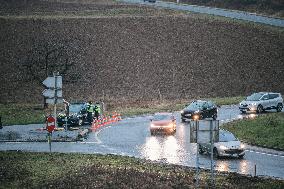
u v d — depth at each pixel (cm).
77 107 12962
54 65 17425
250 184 6544
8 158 8538
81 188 6359
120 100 18325
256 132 10556
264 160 8306
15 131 11825
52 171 7481
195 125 5962
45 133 11412
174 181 6650
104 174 7100
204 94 19588
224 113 14475
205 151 8894
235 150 8469
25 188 6556
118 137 11000
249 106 14050
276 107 14400
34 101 18688
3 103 18088
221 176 7044
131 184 6469
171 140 10550
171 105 16838
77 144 10119
